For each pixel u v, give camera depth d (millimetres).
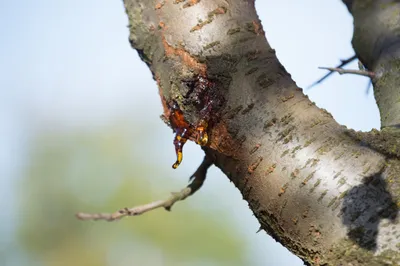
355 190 2984
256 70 3037
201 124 3037
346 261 2973
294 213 3000
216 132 3037
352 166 2994
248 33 3051
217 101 3035
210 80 3039
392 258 2959
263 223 3031
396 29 3164
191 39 3049
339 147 3004
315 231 2990
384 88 3139
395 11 3174
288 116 3020
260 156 3016
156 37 3066
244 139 3023
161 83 3064
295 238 3002
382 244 2965
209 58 3041
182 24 3055
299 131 3014
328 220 2984
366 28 3188
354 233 2975
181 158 3061
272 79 3033
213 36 3047
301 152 3006
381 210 2975
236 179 3039
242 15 3057
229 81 3035
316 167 2998
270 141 3016
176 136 3059
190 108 3045
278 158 3010
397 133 3012
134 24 3082
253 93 3029
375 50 3172
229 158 3037
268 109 3023
